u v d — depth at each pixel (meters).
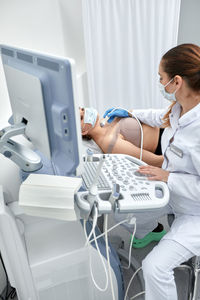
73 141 0.75
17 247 1.01
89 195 0.87
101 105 2.41
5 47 0.98
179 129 1.14
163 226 1.84
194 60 0.99
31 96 0.83
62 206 0.86
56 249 1.12
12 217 0.99
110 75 2.32
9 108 1.70
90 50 2.15
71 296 1.20
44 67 0.75
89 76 2.24
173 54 1.03
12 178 1.39
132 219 1.05
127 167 1.15
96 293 1.23
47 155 0.90
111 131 1.75
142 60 2.29
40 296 1.15
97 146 1.77
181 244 1.06
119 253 1.61
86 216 0.94
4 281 1.44
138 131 1.75
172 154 1.18
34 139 0.94
